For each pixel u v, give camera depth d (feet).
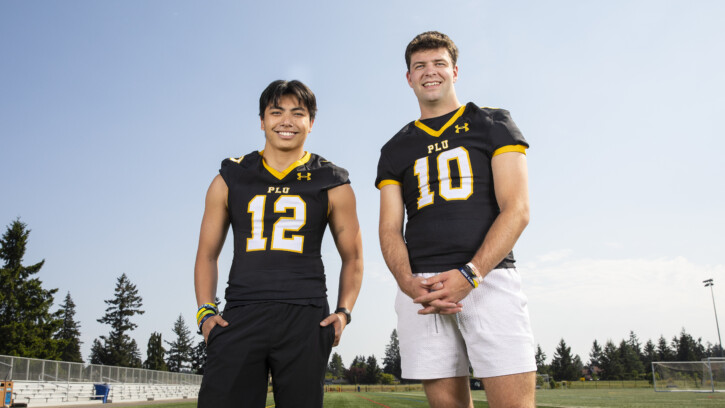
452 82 8.95
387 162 9.02
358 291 9.98
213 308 8.87
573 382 280.72
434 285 7.04
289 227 8.98
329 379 483.51
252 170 9.48
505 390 7.26
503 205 7.59
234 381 8.09
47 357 132.87
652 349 382.22
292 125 9.45
